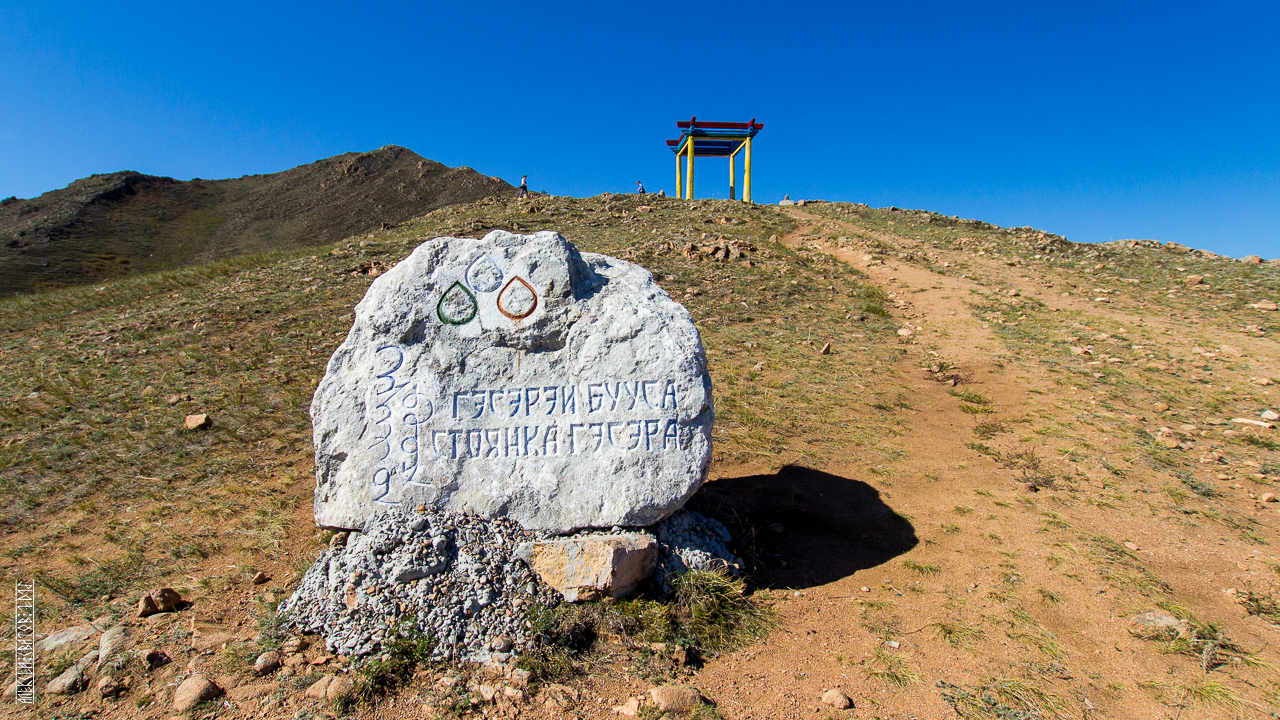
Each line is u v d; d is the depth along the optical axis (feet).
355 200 225.35
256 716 11.13
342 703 11.35
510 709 11.48
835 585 16.06
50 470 21.83
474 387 16.15
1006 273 57.62
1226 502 19.43
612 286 17.29
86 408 27.02
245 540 17.80
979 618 14.23
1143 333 38.81
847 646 13.57
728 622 14.29
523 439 15.97
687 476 16.02
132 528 18.40
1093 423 25.59
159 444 23.77
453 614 13.26
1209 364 32.73
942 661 12.92
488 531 15.11
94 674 12.05
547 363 16.40
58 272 145.38
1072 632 13.67
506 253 16.76
